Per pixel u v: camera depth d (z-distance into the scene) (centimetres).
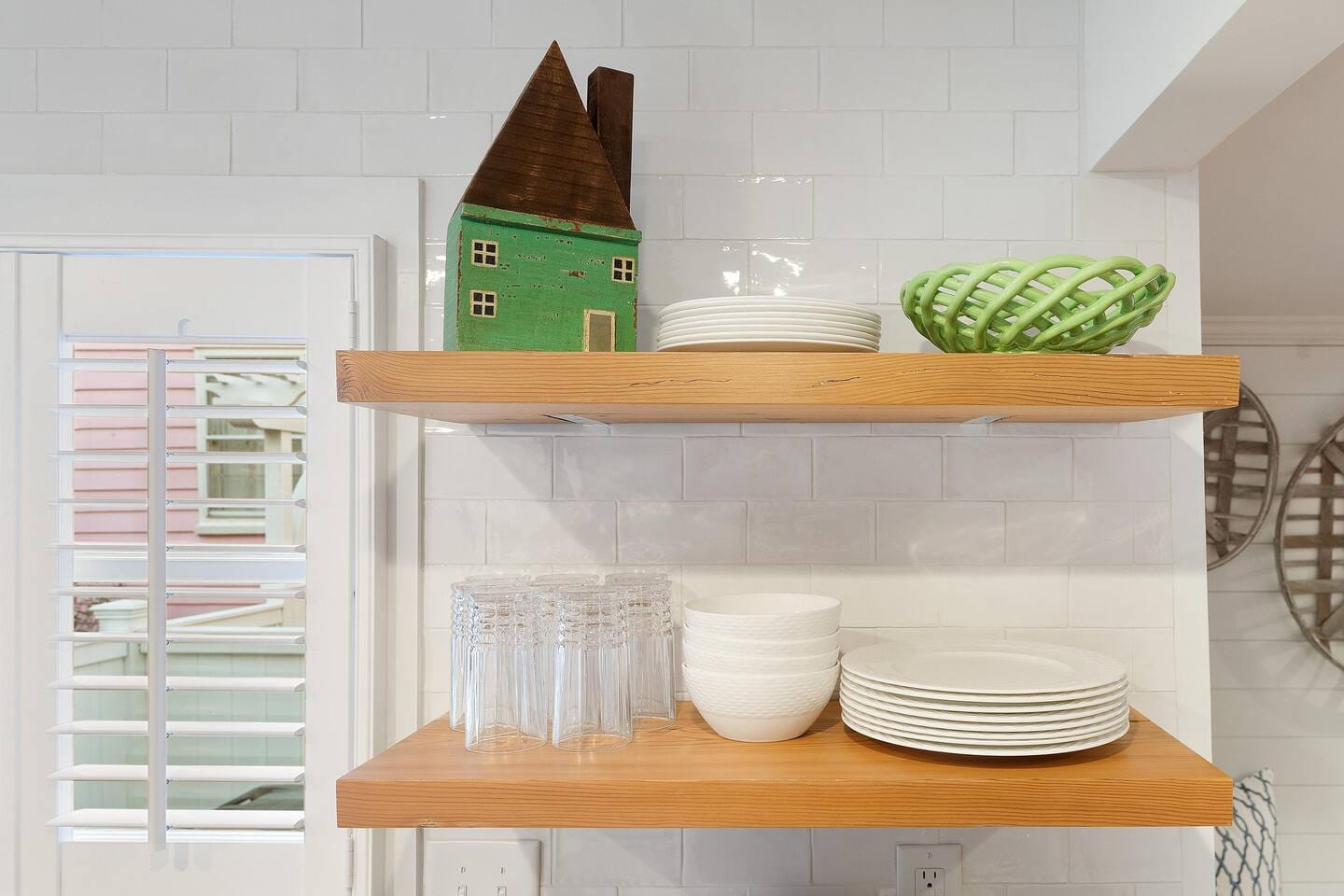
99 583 116
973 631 118
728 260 119
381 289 117
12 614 113
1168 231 119
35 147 118
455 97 119
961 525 118
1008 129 120
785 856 118
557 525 118
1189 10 88
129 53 119
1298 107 151
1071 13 120
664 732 104
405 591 117
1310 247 200
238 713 129
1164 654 117
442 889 117
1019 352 98
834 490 119
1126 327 93
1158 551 118
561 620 100
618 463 119
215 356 123
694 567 118
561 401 87
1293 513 245
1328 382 247
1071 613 118
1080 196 119
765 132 120
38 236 114
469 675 99
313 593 115
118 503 114
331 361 116
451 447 119
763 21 120
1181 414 101
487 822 88
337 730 115
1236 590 247
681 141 119
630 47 120
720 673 97
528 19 119
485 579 107
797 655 96
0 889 112
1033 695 88
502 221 96
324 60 119
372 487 115
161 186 116
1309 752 245
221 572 117
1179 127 104
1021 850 117
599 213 101
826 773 89
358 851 114
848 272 119
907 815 86
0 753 113
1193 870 116
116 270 117
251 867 114
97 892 113
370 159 119
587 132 101
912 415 103
